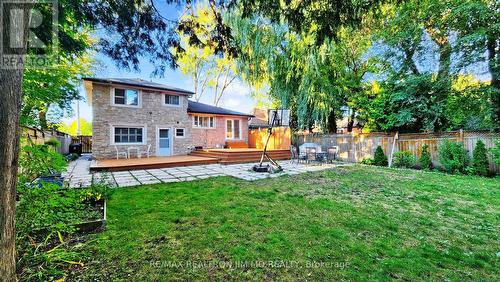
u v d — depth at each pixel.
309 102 12.23
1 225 1.36
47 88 5.23
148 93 11.96
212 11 3.77
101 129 10.56
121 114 11.09
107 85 10.70
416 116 10.11
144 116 11.80
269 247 2.43
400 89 10.40
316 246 2.46
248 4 3.32
